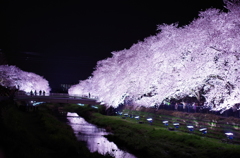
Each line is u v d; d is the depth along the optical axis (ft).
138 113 160.45
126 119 150.71
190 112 123.13
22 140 54.75
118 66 164.96
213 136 82.89
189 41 92.12
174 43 100.01
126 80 132.05
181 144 78.33
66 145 62.23
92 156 57.00
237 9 76.38
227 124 89.97
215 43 75.92
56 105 310.24
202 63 79.15
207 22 86.89
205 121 101.45
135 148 81.25
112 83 159.43
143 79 113.70
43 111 170.40
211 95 77.87
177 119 117.60
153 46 121.60
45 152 51.78
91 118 171.63
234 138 76.13
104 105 197.47
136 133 106.32
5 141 46.16
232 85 78.69
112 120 145.59
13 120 81.56
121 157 73.77
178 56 95.66
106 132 119.34
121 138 95.91
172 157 69.10
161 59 104.58
